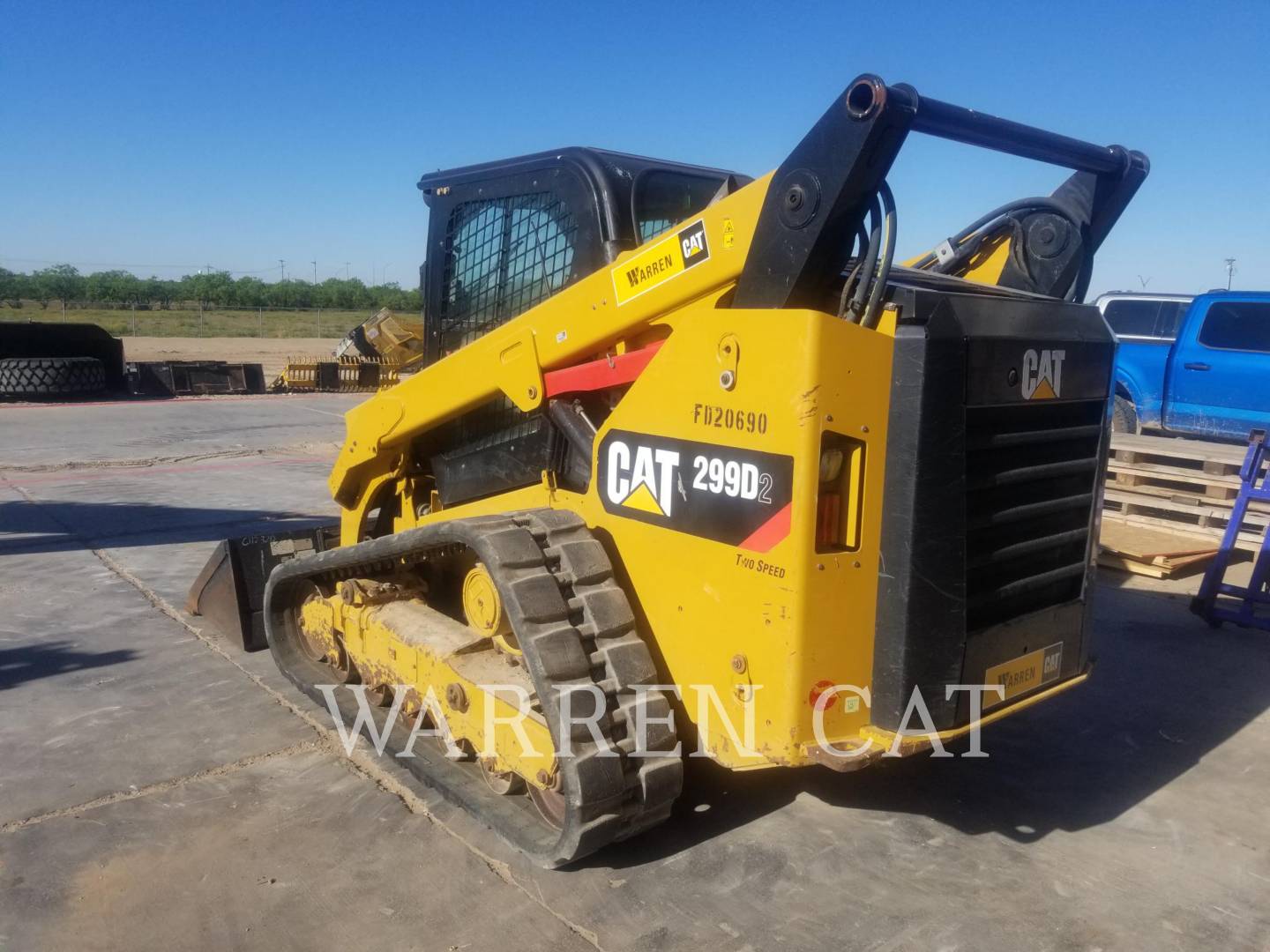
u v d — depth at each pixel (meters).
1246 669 5.27
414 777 3.85
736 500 2.87
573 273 3.57
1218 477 7.56
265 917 3.00
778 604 2.77
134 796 3.73
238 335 44.31
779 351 2.70
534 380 3.56
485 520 3.33
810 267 2.71
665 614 3.17
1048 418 3.10
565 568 3.20
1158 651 5.55
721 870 3.27
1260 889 3.24
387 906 3.05
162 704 4.61
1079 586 3.40
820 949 2.88
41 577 6.75
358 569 4.38
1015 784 3.95
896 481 2.79
